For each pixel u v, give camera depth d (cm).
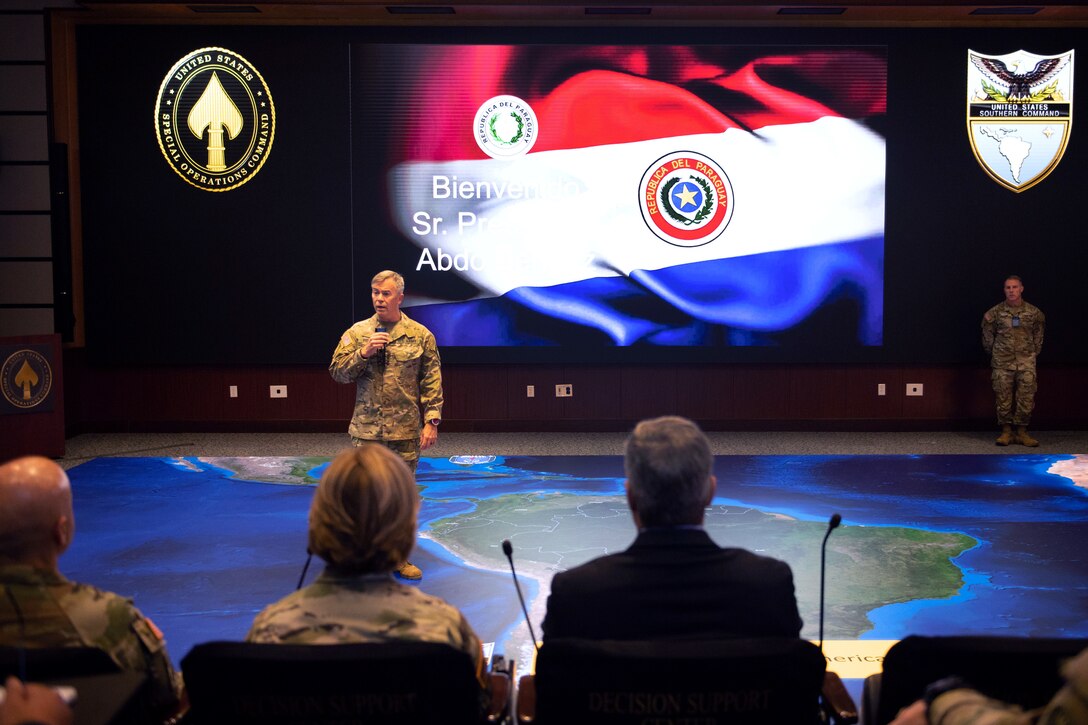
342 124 938
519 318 949
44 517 201
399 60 931
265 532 614
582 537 600
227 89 937
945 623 453
